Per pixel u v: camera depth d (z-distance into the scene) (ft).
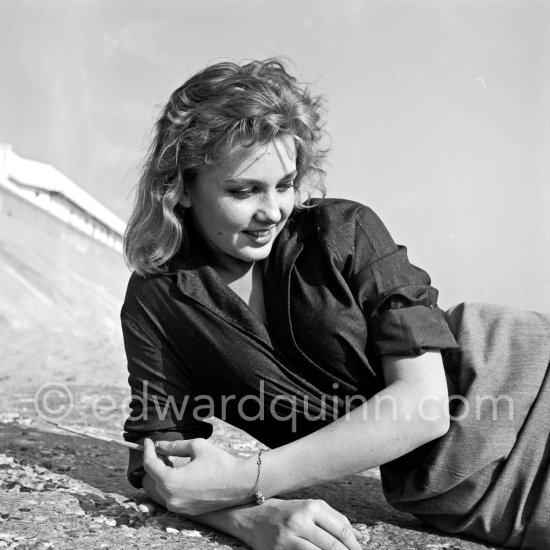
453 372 6.34
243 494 5.85
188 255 6.34
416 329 5.91
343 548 5.57
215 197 5.86
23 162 26.04
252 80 5.81
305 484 5.87
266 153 5.73
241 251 6.00
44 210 26.23
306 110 5.96
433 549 6.16
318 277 6.06
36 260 24.75
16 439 9.12
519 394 6.07
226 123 5.65
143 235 6.31
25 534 5.81
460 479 6.03
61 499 6.72
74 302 23.20
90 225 27.78
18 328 20.33
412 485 6.24
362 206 6.40
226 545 5.90
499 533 6.20
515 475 6.04
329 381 6.14
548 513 5.98
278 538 5.62
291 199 6.02
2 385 14.85
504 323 6.50
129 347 6.59
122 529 6.09
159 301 6.35
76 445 9.03
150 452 6.13
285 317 6.05
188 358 6.39
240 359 6.15
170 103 6.10
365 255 6.13
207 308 6.16
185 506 5.98
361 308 6.05
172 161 6.00
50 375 16.29
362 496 7.75
